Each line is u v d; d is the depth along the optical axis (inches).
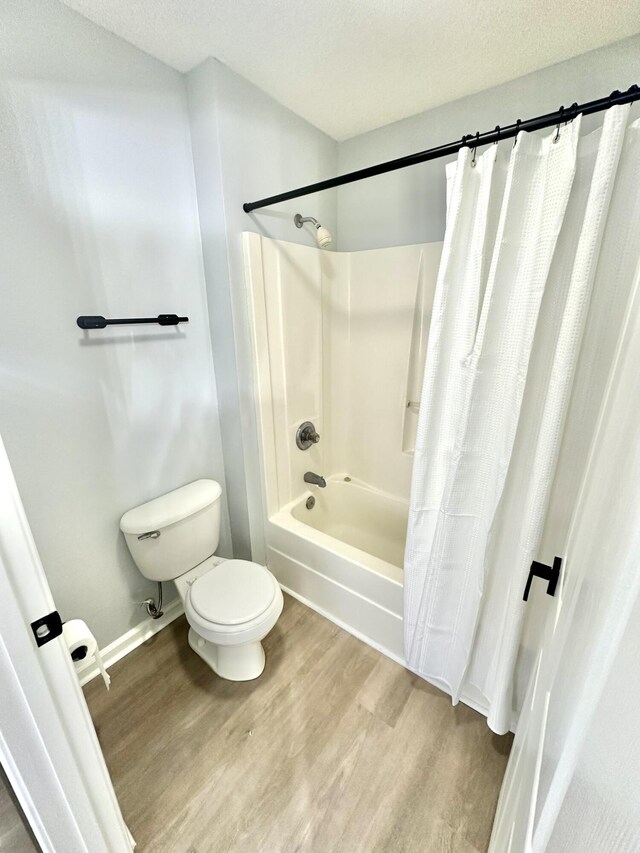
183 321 61.4
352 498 93.0
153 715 55.0
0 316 43.4
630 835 9.9
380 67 53.7
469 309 42.5
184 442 67.4
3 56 39.6
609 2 41.6
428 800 45.4
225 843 41.8
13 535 20.9
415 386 81.1
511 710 50.0
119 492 59.2
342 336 87.5
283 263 68.7
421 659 57.0
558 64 52.5
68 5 42.8
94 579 58.6
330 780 47.4
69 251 48.0
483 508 47.1
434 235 70.8
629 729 10.6
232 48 49.9
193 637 65.8
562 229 36.6
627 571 11.9
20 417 47.0
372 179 74.9
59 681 25.4
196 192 60.3
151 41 48.6
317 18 44.8
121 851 34.6
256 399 70.2
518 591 43.0
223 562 65.8
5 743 23.5
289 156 66.3
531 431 42.0
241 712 55.3
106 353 54.1
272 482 77.4
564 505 41.8
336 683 59.7
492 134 36.8
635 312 23.0
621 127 30.8
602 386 36.8
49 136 44.1
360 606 65.7
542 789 19.9
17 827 28.7
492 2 42.1
